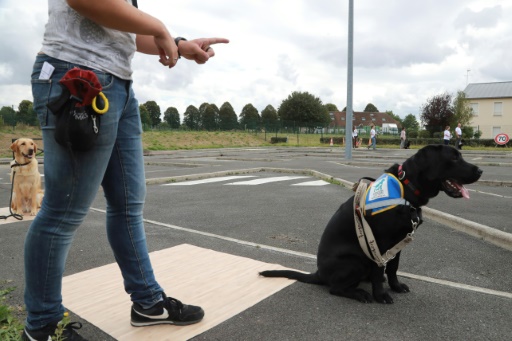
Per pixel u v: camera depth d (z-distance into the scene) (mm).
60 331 2004
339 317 2609
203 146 32469
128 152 2303
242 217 5691
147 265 2428
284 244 4363
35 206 5828
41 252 2008
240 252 4035
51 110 1826
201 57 2410
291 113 71500
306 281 3148
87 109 1849
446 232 4828
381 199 2740
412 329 2463
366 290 3100
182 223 5328
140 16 1869
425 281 3271
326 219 5555
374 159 17766
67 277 3254
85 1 1694
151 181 9297
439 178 2764
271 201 6965
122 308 2705
